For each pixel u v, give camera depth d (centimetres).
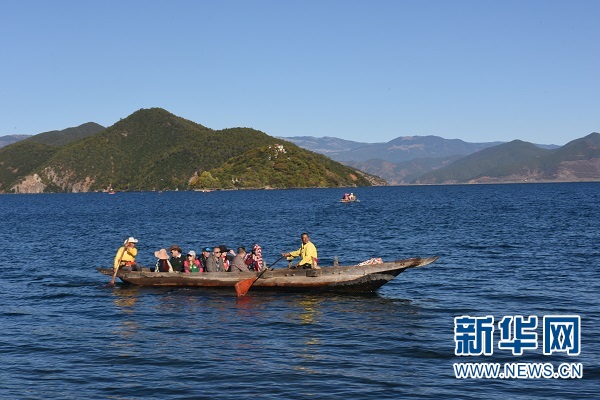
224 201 14188
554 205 9025
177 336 1589
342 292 2158
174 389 1190
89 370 1307
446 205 10144
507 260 2967
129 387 1202
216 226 6000
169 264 2372
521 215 6706
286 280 2172
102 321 1772
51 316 1845
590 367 1305
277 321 1748
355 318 1778
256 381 1230
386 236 4569
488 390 1183
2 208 12862
